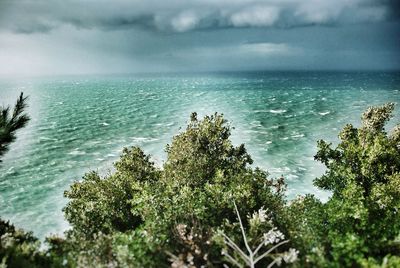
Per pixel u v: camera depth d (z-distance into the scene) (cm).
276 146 8119
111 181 1862
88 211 1631
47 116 13825
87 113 14725
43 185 5584
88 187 1845
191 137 1914
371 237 1268
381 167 1645
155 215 1338
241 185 1569
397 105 14050
